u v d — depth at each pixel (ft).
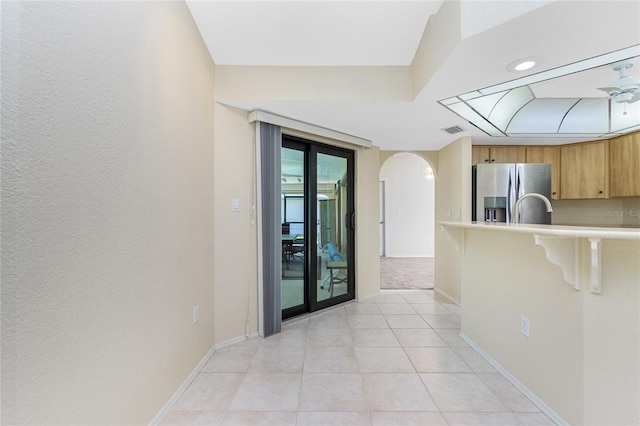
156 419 4.58
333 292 11.15
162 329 4.78
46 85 2.73
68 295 2.96
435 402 5.26
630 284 3.91
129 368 3.92
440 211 12.96
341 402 5.27
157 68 4.58
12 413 2.47
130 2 3.90
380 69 7.55
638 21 4.10
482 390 5.64
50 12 2.77
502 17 4.23
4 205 2.42
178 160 5.33
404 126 9.59
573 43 4.72
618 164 10.90
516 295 5.82
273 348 7.45
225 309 7.51
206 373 6.24
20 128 2.53
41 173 2.69
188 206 5.77
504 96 7.96
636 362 3.86
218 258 7.30
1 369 2.40
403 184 23.08
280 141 8.61
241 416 4.90
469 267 7.73
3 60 2.43
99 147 3.36
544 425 4.69
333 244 11.17
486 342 6.89
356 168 11.61
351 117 8.68
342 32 6.27
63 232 2.91
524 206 10.57
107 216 3.49
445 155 12.39
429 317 9.81
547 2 3.81
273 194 8.43
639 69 5.69
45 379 2.73
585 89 7.48
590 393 4.23
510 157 12.08
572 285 4.42
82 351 3.13
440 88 6.57
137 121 4.07
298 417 4.88
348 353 7.19
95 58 3.29
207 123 6.79
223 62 7.34
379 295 12.56
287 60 7.29
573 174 11.80
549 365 4.94
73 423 3.01
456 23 4.79
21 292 2.53
